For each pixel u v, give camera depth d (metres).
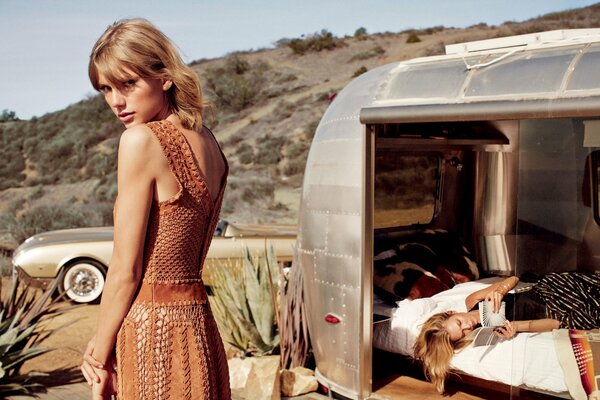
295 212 22.56
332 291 4.73
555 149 4.68
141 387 2.10
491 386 4.52
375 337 5.09
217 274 7.17
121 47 2.11
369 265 4.57
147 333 2.10
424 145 5.96
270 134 33.59
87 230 10.48
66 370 6.64
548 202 4.70
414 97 4.43
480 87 4.14
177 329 2.13
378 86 4.68
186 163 2.15
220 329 6.62
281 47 52.91
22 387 5.79
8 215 18.81
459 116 4.07
